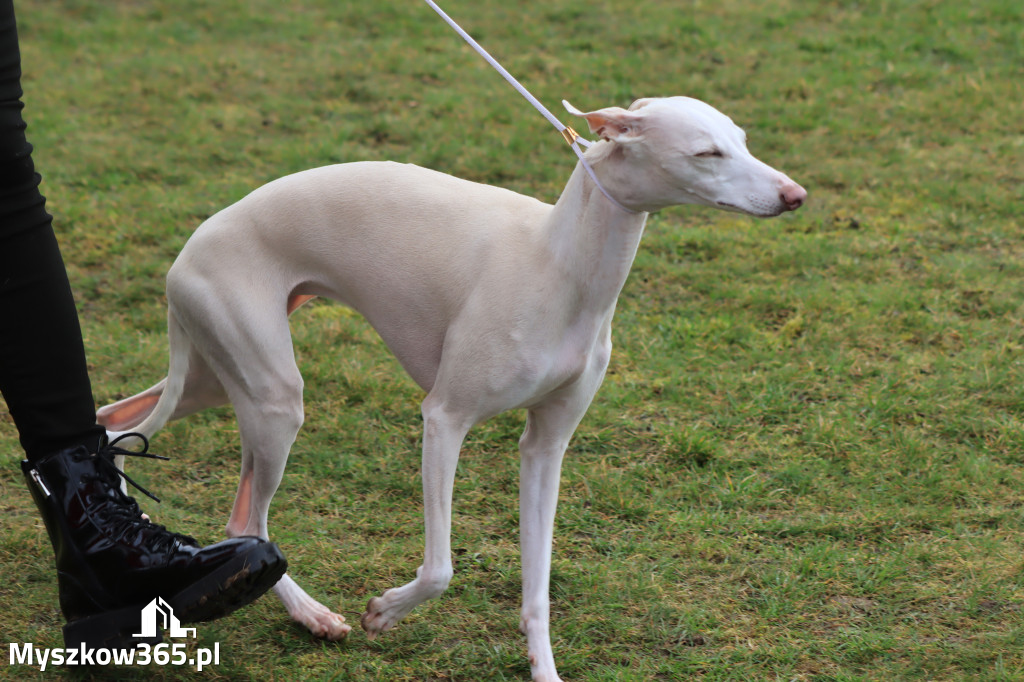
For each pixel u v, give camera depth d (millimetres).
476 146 10258
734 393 6277
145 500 5199
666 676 4062
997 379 6301
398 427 5961
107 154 9805
